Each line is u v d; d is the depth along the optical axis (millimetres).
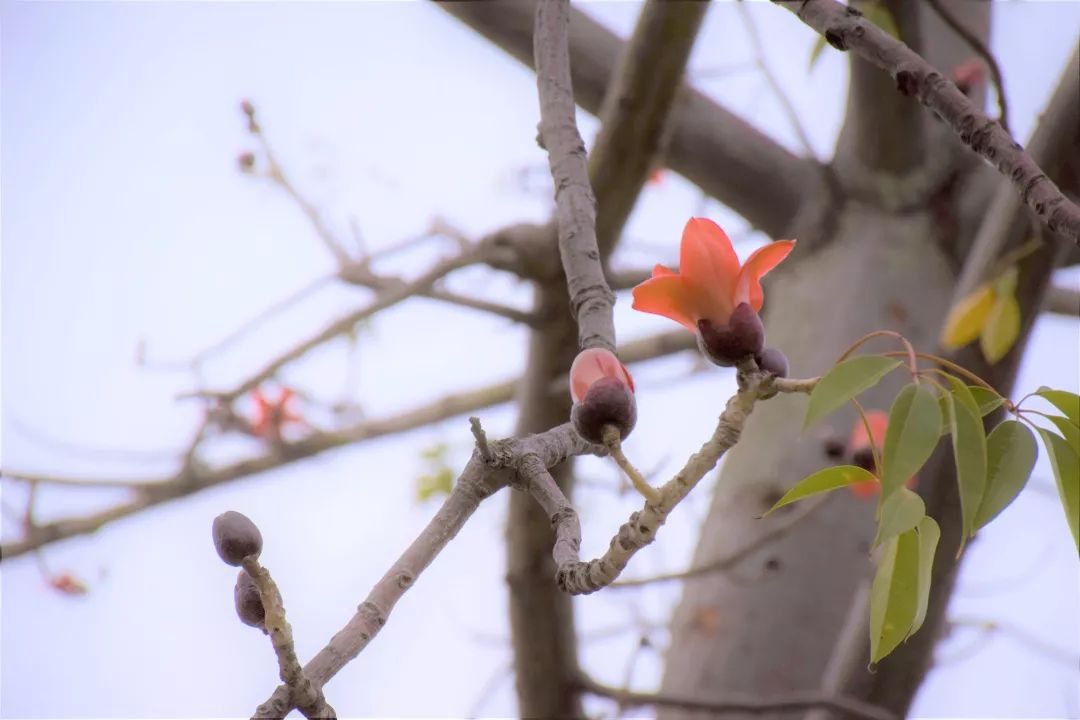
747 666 7156
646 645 7176
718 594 7391
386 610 5574
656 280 5602
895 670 6246
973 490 5523
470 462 5648
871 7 6492
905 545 5633
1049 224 5613
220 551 5516
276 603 5520
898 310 8047
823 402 5531
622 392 5590
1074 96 6035
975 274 6180
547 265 7309
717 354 5598
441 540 5617
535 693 7766
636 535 5582
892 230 8383
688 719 7105
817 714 6602
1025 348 6164
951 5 8625
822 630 7207
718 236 5617
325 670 5539
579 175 5812
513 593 7504
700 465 5582
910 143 8383
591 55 8805
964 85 7930
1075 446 5559
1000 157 5641
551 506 5648
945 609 6191
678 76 6852
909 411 5527
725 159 8852
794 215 8805
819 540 7359
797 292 8422
